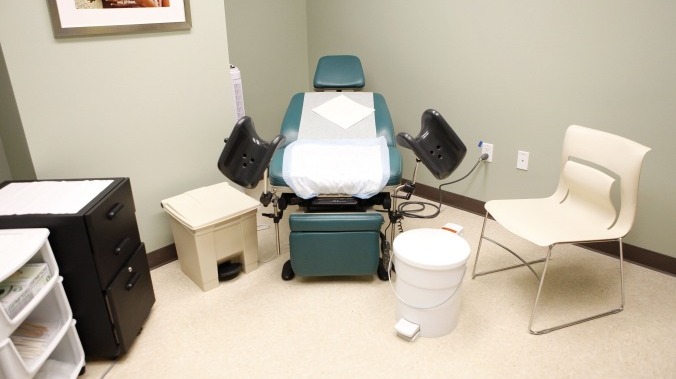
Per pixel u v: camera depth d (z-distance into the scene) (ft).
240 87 8.37
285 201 6.72
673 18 6.00
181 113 7.12
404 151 10.21
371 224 6.30
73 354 5.02
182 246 6.90
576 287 6.70
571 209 6.38
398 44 9.53
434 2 8.59
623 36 6.49
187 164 7.44
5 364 3.92
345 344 5.66
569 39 7.03
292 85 11.54
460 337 5.74
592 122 7.15
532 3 7.28
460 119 8.93
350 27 10.37
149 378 5.20
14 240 4.33
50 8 5.45
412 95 9.66
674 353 5.39
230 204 6.87
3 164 6.52
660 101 6.39
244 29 10.18
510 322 5.98
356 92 8.63
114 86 6.28
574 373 5.14
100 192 5.19
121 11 6.04
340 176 6.20
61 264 4.79
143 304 5.86
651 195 6.82
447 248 5.58
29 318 4.85
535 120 7.81
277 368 5.30
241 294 6.68
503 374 5.16
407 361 5.37
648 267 7.13
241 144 5.80
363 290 6.74
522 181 8.33
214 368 5.32
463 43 8.39
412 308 5.65
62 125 5.93
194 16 6.86
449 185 9.55
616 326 5.86
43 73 5.62
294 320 6.11
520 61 7.70
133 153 6.73
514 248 7.80
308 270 6.62
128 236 5.57
